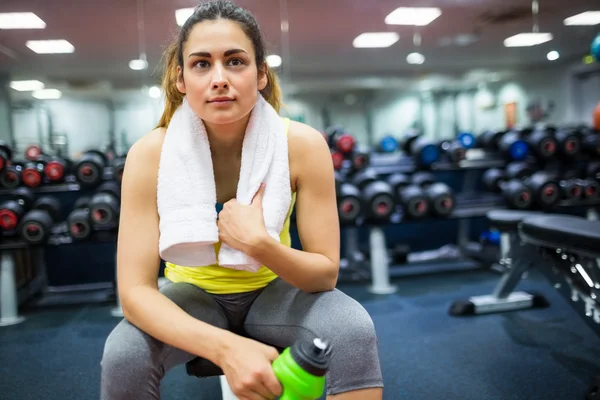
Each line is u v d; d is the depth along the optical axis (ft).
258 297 2.88
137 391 2.26
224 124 2.60
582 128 12.42
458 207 10.18
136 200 2.57
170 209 2.49
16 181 8.86
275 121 2.72
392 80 15.58
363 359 2.32
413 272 10.27
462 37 14.90
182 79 2.63
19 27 11.70
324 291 2.66
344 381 2.31
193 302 2.69
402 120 15.71
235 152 2.81
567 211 11.07
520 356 5.57
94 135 12.76
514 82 15.75
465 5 13.07
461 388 4.80
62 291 9.85
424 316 7.29
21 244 8.02
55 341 6.90
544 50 15.24
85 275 10.21
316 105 15.10
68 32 12.14
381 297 8.50
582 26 14.46
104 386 2.28
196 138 2.61
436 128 15.85
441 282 9.38
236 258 2.46
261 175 2.58
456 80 15.93
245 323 2.88
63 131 12.50
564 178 10.57
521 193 9.61
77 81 12.72
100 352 6.38
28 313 8.44
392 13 13.03
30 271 9.48
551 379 4.92
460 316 7.19
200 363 2.65
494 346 5.92
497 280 9.35
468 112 15.98
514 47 15.47
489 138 11.61
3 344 6.82
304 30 13.73
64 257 10.12
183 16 11.37
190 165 2.55
